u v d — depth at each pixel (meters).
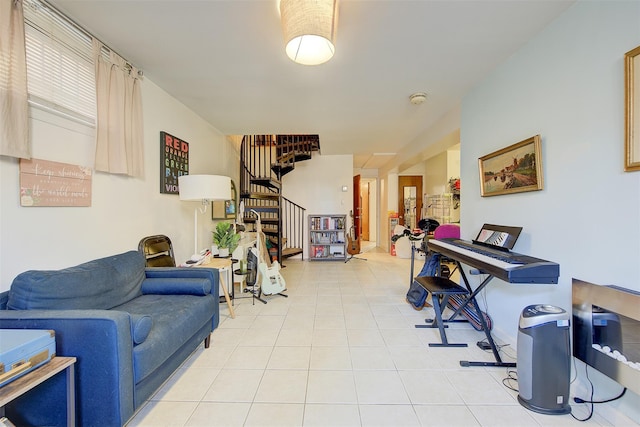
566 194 1.78
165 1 1.64
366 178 8.62
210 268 2.46
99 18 1.79
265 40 2.04
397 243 6.58
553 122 1.88
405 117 3.74
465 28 1.91
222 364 2.08
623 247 1.45
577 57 1.69
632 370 1.32
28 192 1.58
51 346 1.22
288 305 3.35
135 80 2.38
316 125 4.11
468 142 2.96
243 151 5.51
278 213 5.51
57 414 1.31
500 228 2.34
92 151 2.00
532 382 1.59
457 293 2.36
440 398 1.71
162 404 1.66
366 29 1.90
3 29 1.41
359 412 1.59
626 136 1.40
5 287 1.48
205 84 2.74
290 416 1.56
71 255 1.84
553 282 1.67
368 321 2.87
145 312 1.88
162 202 2.83
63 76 1.78
